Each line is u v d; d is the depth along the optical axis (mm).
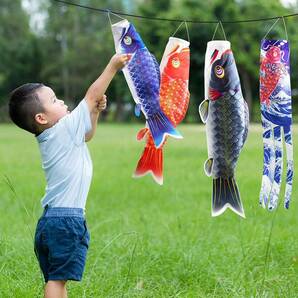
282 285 5012
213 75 4203
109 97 46375
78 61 45656
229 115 4219
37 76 48969
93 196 9438
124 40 4242
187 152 16391
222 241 6242
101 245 5898
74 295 4789
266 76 4227
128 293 4855
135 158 15328
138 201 9062
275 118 4227
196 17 28250
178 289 5066
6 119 48375
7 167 13273
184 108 4336
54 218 3879
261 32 29203
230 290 4898
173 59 4324
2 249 5785
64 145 3916
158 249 5898
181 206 8578
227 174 4246
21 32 48875
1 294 4762
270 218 7492
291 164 4227
